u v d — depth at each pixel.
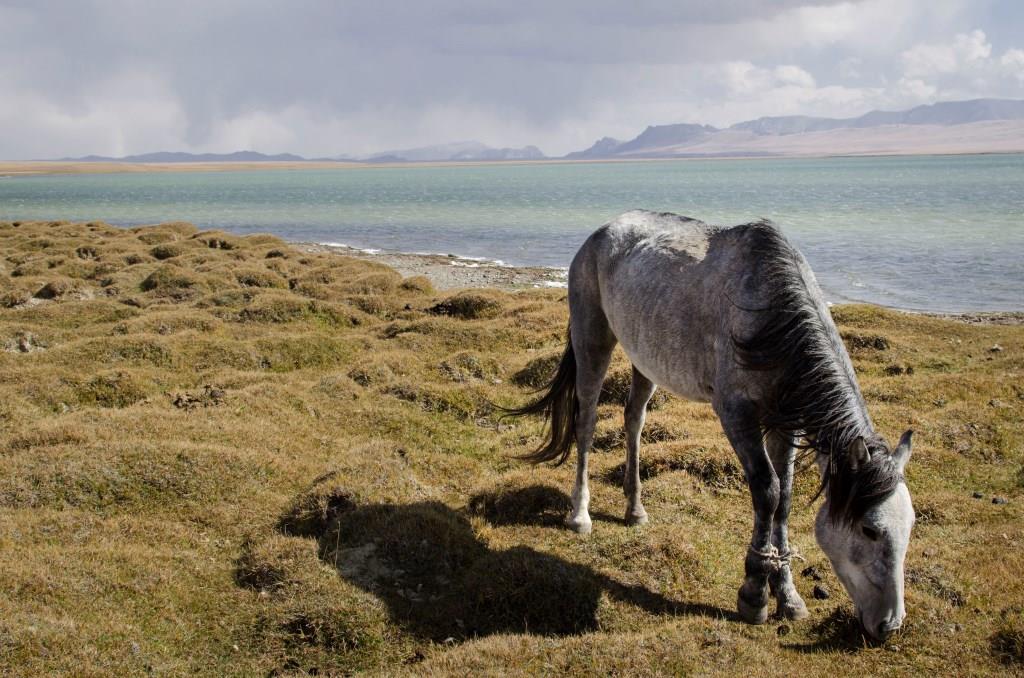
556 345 14.51
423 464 8.92
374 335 15.35
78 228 34.09
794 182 124.88
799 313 5.32
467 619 6.09
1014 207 57.75
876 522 4.72
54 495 7.48
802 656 5.34
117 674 5.11
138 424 9.36
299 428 9.88
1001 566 6.36
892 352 13.55
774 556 5.80
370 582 6.39
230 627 5.88
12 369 11.45
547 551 6.96
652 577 6.54
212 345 13.31
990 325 17.38
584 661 5.25
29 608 5.57
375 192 118.88
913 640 5.43
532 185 140.00
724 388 5.74
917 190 88.25
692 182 136.50
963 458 8.86
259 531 7.28
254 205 83.19
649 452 8.98
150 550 6.70
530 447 9.77
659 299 6.45
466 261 33.72
